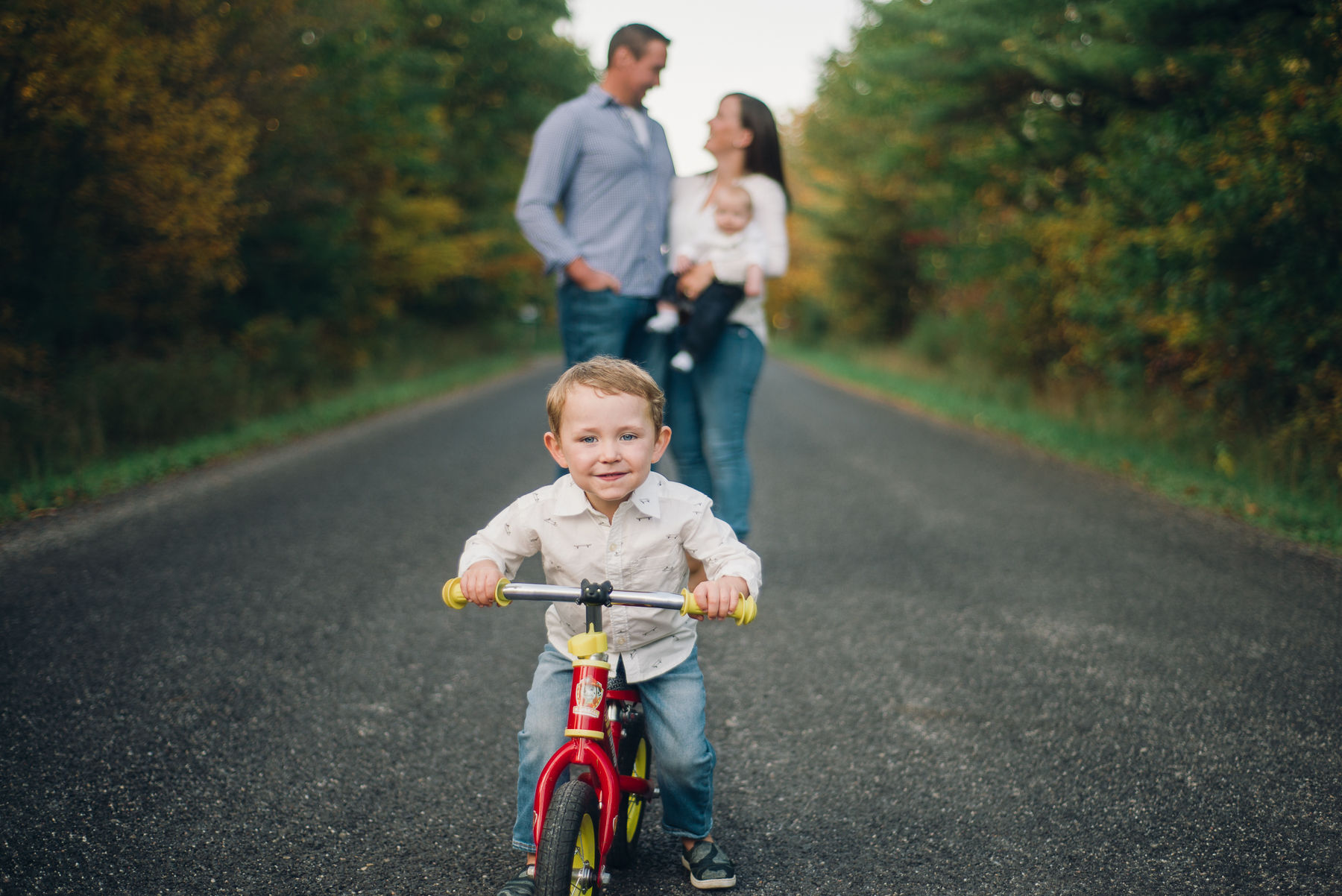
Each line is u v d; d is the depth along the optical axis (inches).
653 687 94.9
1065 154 477.4
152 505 265.9
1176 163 333.7
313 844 102.0
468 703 139.9
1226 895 93.0
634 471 85.6
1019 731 130.9
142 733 126.6
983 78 451.8
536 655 159.9
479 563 87.5
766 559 223.8
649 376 88.0
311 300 559.8
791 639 168.6
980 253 588.1
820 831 106.0
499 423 495.5
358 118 526.6
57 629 163.6
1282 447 301.3
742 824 107.7
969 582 202.8
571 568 92.7
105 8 305.0
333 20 446.6
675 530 91.9
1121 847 102.0
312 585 194.9
